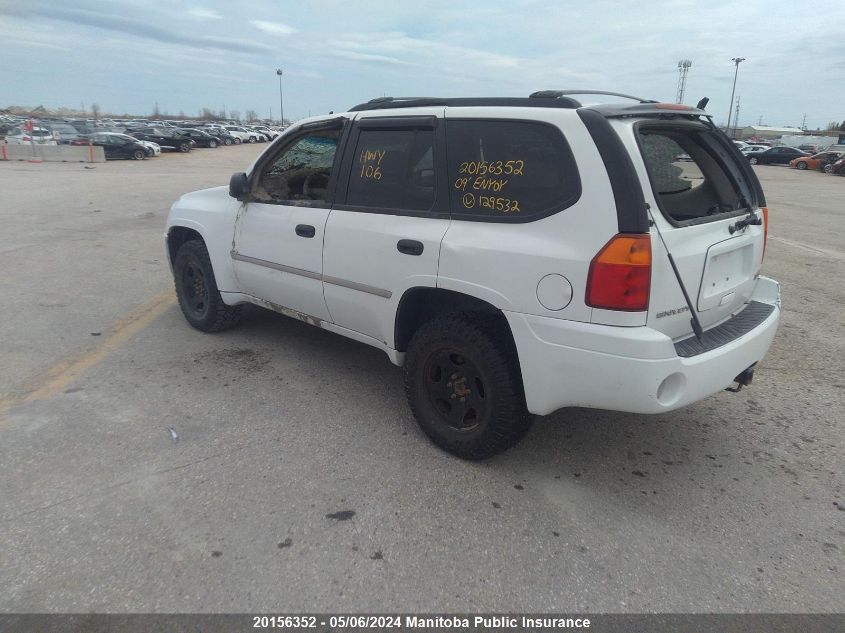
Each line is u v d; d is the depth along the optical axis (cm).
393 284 344
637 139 278
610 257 263
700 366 281
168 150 4072
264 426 370
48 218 1160
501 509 297
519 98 313
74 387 416
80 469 318
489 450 323
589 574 255
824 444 370
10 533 267
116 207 1341
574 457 348
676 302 284
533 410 300
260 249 439
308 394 416
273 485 309
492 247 296
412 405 353
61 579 241
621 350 265
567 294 275
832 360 506
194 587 240
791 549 275
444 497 305
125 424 367
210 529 274
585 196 271
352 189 374
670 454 355
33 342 499
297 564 255
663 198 313
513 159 299
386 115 360
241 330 542
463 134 318
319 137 409
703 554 270
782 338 561
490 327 314
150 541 265
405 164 346
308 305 417
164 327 545
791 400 429
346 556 261
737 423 395
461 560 261
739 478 331
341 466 329
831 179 3197
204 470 321
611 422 393
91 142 3259
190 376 440
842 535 285
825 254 986
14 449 335
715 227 312
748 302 373
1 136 3984
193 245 509
